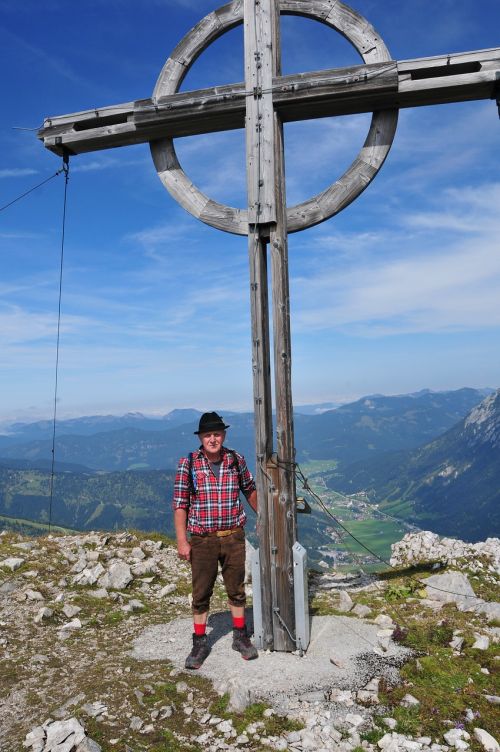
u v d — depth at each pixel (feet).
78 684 12.02
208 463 13.32
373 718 10.68
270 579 13.67
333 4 14.51
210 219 14.99
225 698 11.37
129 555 23.21
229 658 13.14
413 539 23.94
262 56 14.56
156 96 15.35
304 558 13.71
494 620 15.02
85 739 9.75
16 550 22.81
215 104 14.84
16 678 12.36
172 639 14.73
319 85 14.12
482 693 11.51
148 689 11.68
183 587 20.04
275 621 13.57
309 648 13.57
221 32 15.29
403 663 12.73
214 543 13.14
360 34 14.40
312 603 17.08
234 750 9.86
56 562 21.61
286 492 13.73
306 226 14.55
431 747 9.76
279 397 13.91
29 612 16.65
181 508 13.26
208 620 15.69
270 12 14.64
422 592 17.25
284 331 14.05
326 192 14.49
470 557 21.13
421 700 11.18
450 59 13.79
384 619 15.07
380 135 14.60
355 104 14.46
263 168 14.33
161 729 10.38
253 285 14.37
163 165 15.89
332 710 10.93
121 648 14.25
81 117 16.02
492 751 9.68
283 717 10.79
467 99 14.49
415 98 14.28
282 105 14.49
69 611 16.63
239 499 13.50
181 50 15.26
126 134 15.80
